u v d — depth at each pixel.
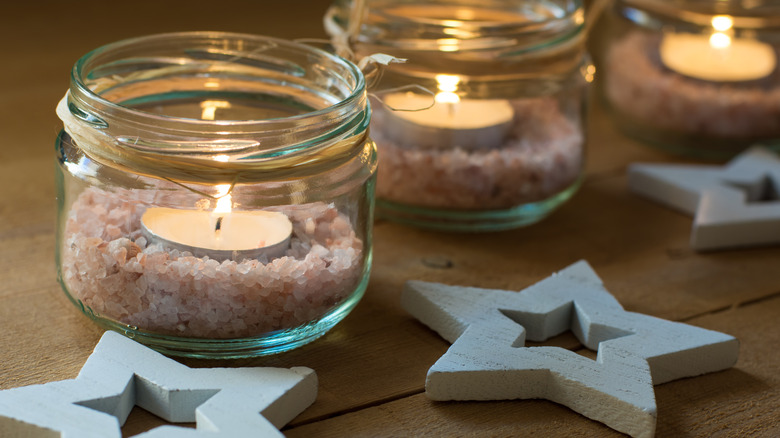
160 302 0.39
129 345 0.39
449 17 0.49
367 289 0.44
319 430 0.39
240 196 0.39
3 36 0.59
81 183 0.40
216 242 0.39
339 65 0.41
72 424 0.37
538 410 0.40
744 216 0.48
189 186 0.38
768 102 0.52
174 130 0.38
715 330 0.43
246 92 0.43
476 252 0.47
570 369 0.40
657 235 0.48
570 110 0.47
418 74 0.45
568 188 0.47
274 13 0.63
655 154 0.54
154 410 0.39
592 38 0.61
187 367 0.39
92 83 0.41
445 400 0.40
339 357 0.41
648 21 0.53
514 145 0.46
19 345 0.41
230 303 0.39
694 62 0.52
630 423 0.39
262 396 0.38
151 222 0.39
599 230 0.48
